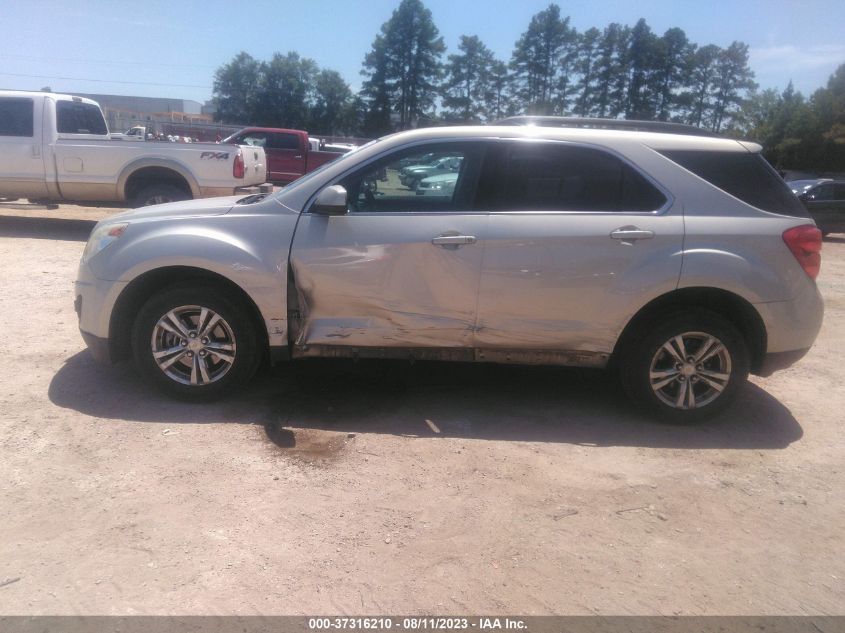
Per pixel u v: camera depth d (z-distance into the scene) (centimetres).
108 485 370
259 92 8412
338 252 449
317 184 461
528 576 314
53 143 1049
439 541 337
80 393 481
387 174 463
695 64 6981
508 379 552
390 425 459
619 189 457
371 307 455
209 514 349
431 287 451
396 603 293
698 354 462
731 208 455
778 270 448
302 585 302
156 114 7338
